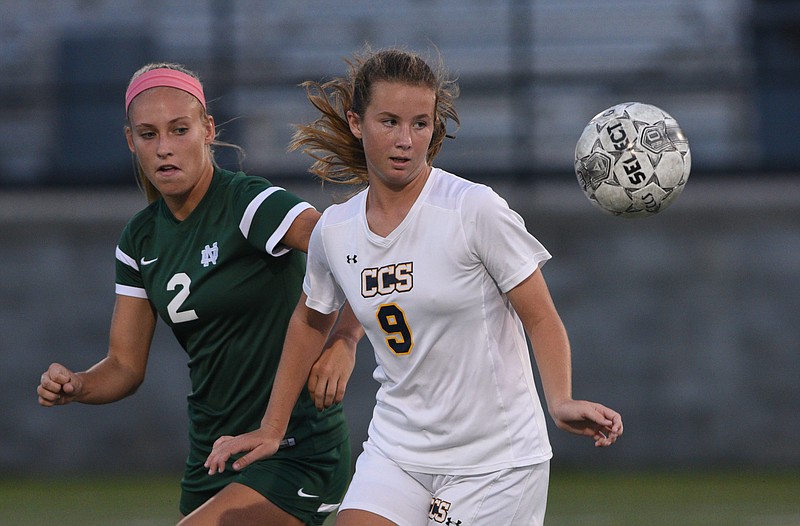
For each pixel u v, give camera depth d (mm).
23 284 40250
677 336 39062
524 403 11008
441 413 10945
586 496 31438
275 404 11867
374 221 11016
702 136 45219
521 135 43156
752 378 38625
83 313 40125
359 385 38656
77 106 45250
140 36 46875
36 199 40781
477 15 48031
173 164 12242
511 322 11094
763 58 45750
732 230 39219
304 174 41281
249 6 48219
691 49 46281
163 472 38719
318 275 11852
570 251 39781
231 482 12672
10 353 39938
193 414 13133
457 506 10969
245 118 45750
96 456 38906
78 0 47969
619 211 12180
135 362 13438
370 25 48219
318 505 12914
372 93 10461
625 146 11938
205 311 12594
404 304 10805
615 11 47281
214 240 12586
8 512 29391
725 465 38406
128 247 13141
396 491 11133
